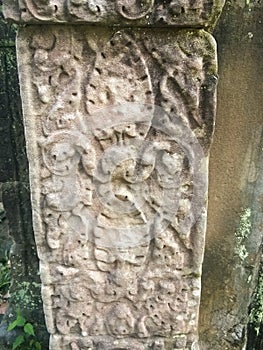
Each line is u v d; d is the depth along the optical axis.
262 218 1.88
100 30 1.39
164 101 1.47
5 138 1.95
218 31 1.65
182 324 1.75
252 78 1.70
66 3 1.32
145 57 1.43
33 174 1.54
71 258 1.64
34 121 1.48
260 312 2.03
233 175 1.84
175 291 1.70
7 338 2.06
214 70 1.44
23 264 2.08
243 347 2.03
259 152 1.79
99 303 1.72
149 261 1.67
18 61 1.42
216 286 1.98
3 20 1.82
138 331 1.75
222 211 1.88
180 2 1.33
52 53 1.41
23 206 2.02
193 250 1.65
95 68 1.43
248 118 1.75
